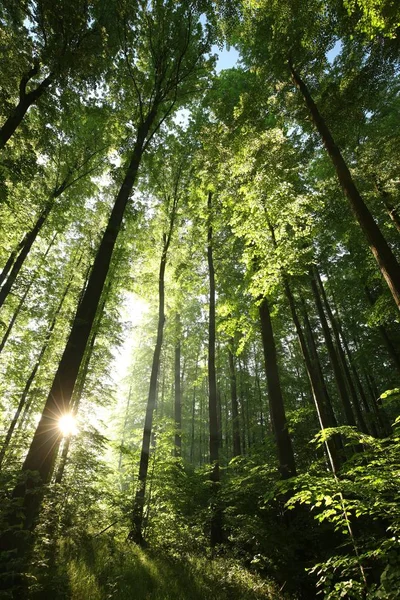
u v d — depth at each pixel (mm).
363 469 3994
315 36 8133
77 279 17359
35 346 16172
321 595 6223
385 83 8562
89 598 4848
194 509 10711
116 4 9102
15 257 14820
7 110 8898
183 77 11156
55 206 14828
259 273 8383
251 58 12148
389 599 2684
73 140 14484
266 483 9719
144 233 14930
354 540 3777
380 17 5039
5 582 4500
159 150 13852
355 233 12031
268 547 7324
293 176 9164
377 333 16797
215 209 13508
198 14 10781
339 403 22172
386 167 8953
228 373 23266
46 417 6246
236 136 9758
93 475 9500
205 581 6613
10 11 8156
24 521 5270
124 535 9344
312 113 8789
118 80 10938
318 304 15641
